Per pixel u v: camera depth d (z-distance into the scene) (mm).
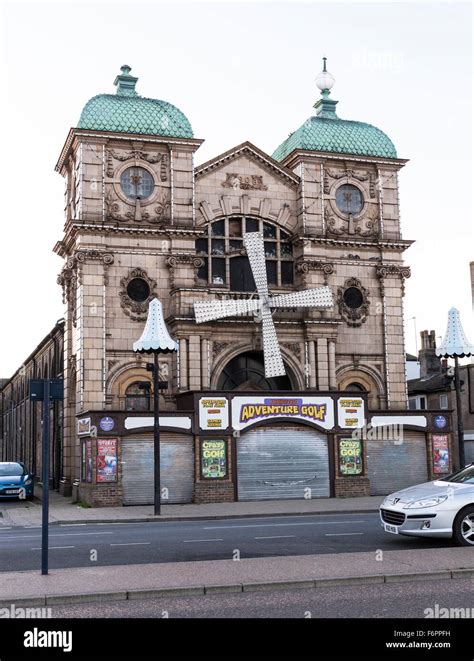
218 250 41125
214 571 13516
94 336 37562
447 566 13648
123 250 38625
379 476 35312
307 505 30734
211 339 38969
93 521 26766
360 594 11945
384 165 43594
